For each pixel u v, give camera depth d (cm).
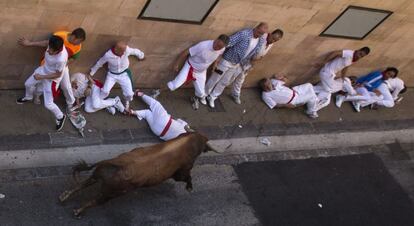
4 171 834
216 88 1083
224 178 987
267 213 966
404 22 1134
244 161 1036
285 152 1097
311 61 1166
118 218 843
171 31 954
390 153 1217
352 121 1249
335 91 1214
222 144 1038
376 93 1281
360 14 1076
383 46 1200
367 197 1083
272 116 1152
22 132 884
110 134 952
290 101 1153
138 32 929
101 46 927
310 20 1050
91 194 855
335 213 1022
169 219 877
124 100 1013
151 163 790
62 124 913
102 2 850
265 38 1017
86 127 941
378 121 1284
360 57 1132
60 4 826
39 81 868
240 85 1107
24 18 827
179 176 870
